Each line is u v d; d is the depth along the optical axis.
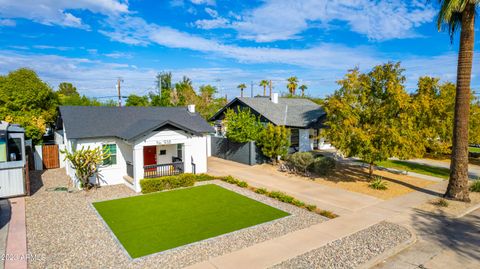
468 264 7.76
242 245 8.88
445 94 21.94
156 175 16.62
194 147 19.11
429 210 12.13
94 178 16.31
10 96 25.03
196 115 21.78
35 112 25.77
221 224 10.60
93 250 8.60
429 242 9.11
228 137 23.14
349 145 15.01
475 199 13.75
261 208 12.41
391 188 15.57
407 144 14.20
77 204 12.98
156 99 41.16
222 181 17.45
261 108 26.25
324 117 24.22
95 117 18.14
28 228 10.20
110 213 11.80
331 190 15.20
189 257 8.12
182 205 12.84
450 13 12.24
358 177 18.05
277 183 16.72
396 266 7.64
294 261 7.71
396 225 10.34
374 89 16.16
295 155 19.34
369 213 11.70
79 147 15.95
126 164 17.31
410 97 16.16
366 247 8.52
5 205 12.66
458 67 13.20
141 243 9.05
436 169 21.14
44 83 28.28
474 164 23.89
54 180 17.73
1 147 15.88
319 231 9.78
